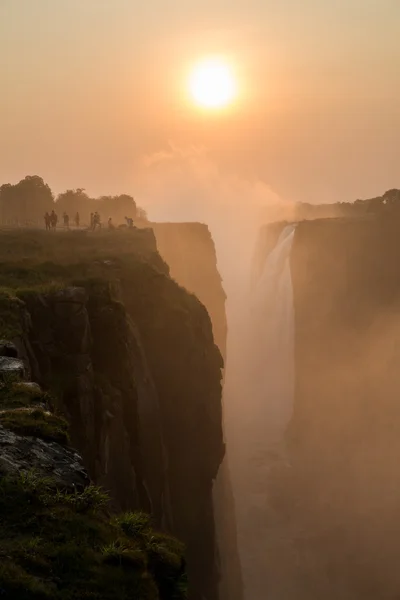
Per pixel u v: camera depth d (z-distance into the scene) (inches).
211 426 1877.5
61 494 465.4
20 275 1374.3
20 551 402.9
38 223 3634.4
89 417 1046.4
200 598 1763.0
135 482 1202.6
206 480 1836.9
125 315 1306.6
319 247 3988.7
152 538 480.7
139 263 1776.6
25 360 937.5
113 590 398.3
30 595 370.9
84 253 1827.0
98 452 1074.7
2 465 478.9
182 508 1745.8
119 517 490.9
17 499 447.2
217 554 1951.3
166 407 1707.7
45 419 576.4
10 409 602.5
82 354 1093.8
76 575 400.8
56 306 1112.8
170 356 1713.8
